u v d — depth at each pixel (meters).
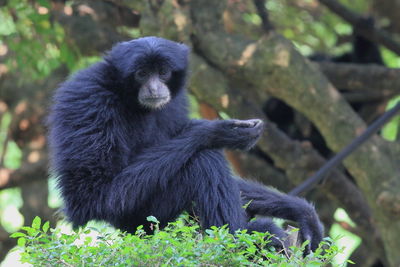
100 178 9.84
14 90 22.62
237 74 18.28
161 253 7.75
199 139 9.98
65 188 9.93
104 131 10.04
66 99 10.27
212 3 18.67
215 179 9.80
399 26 23.41
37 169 21.47
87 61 20.73
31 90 22.48
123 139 10.20
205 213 9.79
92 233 10.97
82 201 9.84
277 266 7.89
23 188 22.48
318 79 18.03
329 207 22.34
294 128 23.09
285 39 18.06
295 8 23.06
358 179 18.48
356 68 20.38
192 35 18.42
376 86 20.31
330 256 8.21
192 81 18.48
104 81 10.33
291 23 23.19
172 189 9.94
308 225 10.23
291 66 17.77
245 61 17.97
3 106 23.34
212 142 10.00
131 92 10.33
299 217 10.34
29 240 8.22
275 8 22.97
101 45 19.86
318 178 14.40
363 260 22.12
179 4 18.42
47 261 7.98
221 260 7.89
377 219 18.52
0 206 27.16
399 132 21.92
